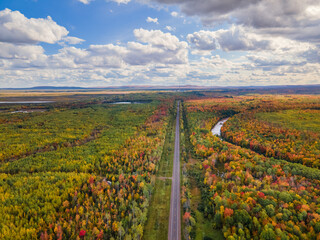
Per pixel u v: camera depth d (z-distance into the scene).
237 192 103.62
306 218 82.69
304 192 99.75
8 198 98.50
